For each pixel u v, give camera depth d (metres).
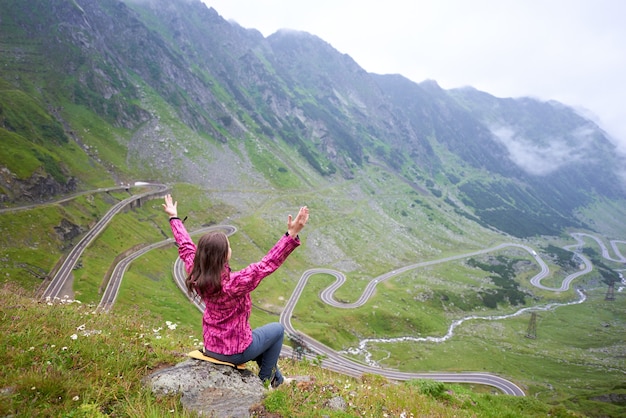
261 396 6.32
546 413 21.61
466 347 146.38
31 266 96.19
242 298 5.84
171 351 8.58
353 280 193.25
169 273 130.38
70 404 5.66
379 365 122.62
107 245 125.62
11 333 7.82
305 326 135.75
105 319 11.05
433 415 9.55
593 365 144.62
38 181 134.88
